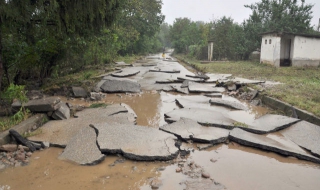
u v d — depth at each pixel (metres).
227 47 26.08
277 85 10.17
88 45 11.10
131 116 6.50
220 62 22.83
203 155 4.50
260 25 22.05
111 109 7.02
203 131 5.37
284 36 17.86
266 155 4.57
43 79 10.50
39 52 9.16
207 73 15.02
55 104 6.20
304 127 5.66
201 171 3.91
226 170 3.97
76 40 9.68
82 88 9.55
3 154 4.30
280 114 7.01
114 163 4.15
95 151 4.38
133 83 11.02
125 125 5.56
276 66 17.67
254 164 4.21
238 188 3.47
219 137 5.04
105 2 7.64
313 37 17.81
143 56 40.31
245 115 6.99
